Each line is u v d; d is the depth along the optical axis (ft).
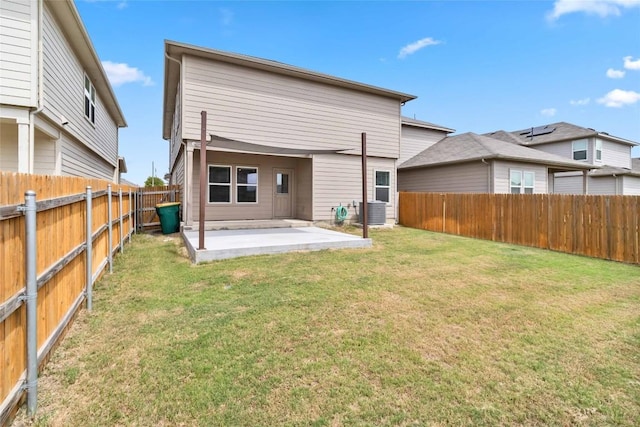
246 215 38.24
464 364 9.20
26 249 7.32
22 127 22.04
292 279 16.89
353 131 39.68
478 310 13.19
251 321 11.71
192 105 30.09
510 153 43.37
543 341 10.63
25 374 7.31
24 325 7.41
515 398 7.79
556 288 16.29
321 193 38.01
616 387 8.27
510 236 30.86
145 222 37.91
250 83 32.89
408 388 8.09
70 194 11.14
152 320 11.78
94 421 6.85
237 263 20.08
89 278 12.90
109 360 9.10
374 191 41.78
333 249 24.91
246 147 30.71
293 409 7.27
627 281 17.74
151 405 7.32
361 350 9.84
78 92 32.19
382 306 13.38
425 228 40.22
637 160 88.84
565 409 7.45
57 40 26.02
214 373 8.54
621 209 23.41
